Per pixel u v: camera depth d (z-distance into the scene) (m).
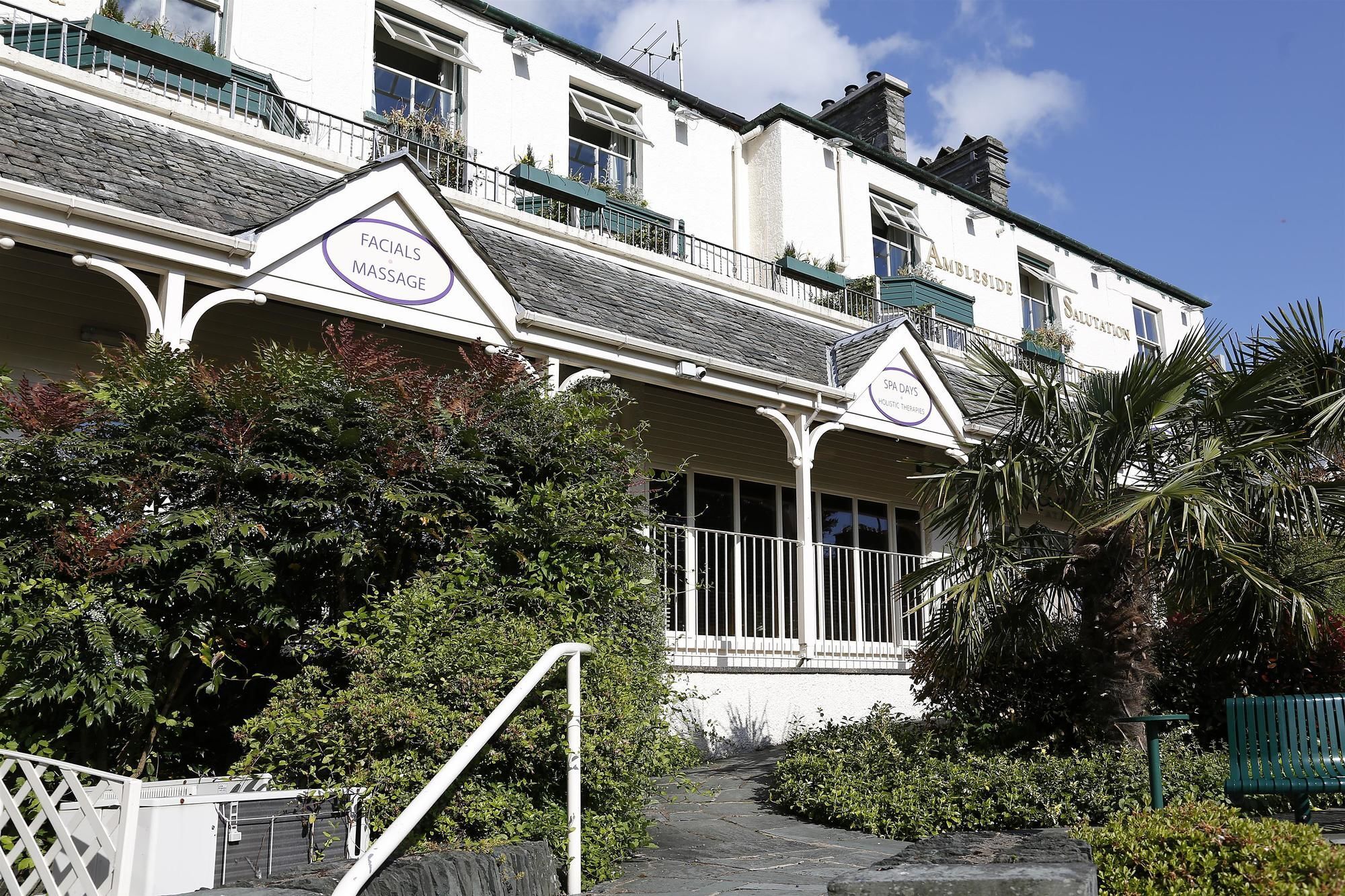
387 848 3.59
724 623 12.14
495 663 5.08
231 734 5.88
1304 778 6.09
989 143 21.80
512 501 6.36
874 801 6.93
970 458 8.34
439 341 9.87
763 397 10.71
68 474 5.23
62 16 10.63
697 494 12.35
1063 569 8.00
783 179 16.86
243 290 7.80
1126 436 7.81
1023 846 4.41
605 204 13.58
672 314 11.17
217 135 10.06
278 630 5.90
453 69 14.20
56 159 7.70
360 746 4.67
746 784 8.49
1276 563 7.68
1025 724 8.05
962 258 19.52
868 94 20.48
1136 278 23.48
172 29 11.55
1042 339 19.62
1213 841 4.39
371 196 8.52
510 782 5.03
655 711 6.00
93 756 5.12
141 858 3.81
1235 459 7.52
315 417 5.93
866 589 13.65
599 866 5.25
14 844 4.48
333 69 12.74
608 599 6.45
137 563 5.11
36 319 8.76
